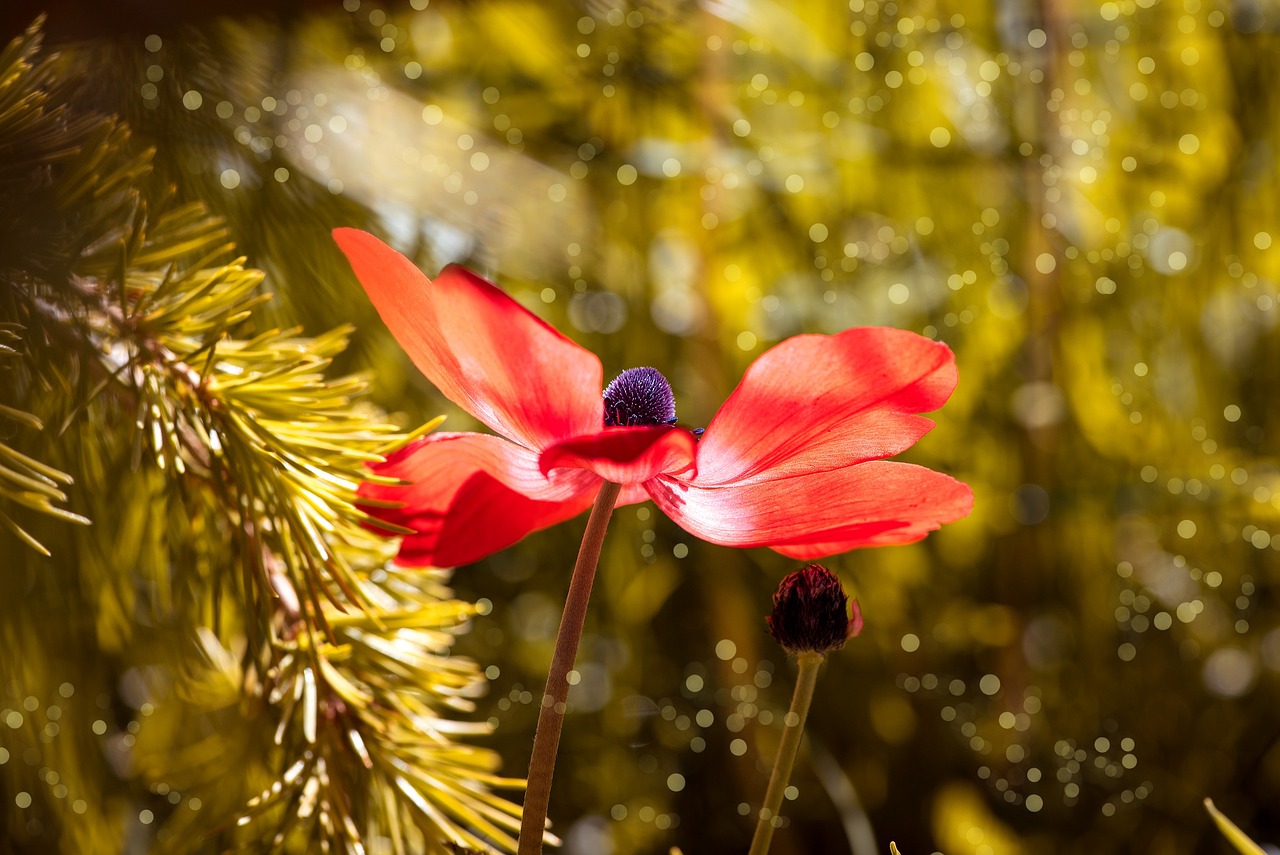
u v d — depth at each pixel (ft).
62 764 1.70
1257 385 3.28
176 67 1.52
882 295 3.26
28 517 1.49
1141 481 3.09
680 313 3.23
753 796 2.84
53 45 1.38
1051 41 3.05
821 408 1.20
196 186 1.52
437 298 1.16
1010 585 3.20
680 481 1.23
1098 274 3.14
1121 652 3.12
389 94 1.85
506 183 1.96
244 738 1.54
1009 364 3.27
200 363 1.33
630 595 3.03
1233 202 3.05
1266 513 2.91
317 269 1.63
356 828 1.36
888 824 2.87
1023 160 3.05
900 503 1.23
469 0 2.19
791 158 2.99
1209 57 3.07
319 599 1.40
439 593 1.50
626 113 2.64
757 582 3.11
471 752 1.40
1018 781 2.89
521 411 1.20
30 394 1.36
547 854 2.70
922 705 3.02
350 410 1.43
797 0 3.09
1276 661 3.09
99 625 1.60
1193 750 3.01
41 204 1.28
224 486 1.33
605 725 2.92
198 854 1.62
